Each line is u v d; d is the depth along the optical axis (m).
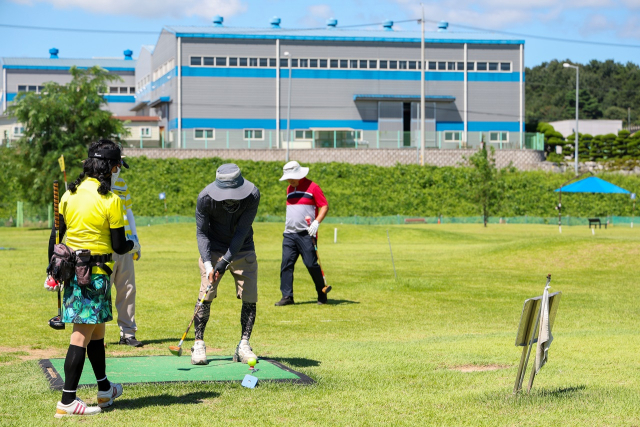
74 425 4.43
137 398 5.14
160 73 64.56
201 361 6.45
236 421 4.54
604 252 19.41
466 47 62.34
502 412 4.79
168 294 12.78
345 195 48.38
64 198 4.82
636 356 7.14
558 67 159.00
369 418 4.64
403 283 14.55
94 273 4.71
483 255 20.66
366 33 63.59
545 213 49.31
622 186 52.62
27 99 44.50
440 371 6.36
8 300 11.62
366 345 8.15
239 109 59.75
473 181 45.28
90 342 4.85
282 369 6.25
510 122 63.19
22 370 6.29
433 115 62.12
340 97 61.22
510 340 8.32
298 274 16.69
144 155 51.56
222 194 6.15
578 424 4.48
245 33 59.88
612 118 135.38
